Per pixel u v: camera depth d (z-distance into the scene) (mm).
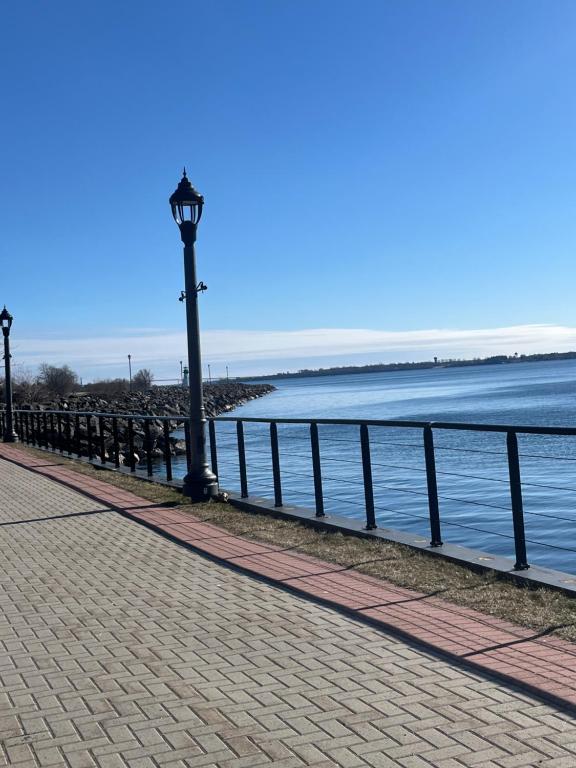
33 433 23656
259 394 106375
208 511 10328
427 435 7656
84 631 5676
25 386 58812
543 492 16625
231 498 11039
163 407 57250
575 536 12602
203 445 11320
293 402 78812
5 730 4070
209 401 70562
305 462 24078
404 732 3846
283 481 19984
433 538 7637
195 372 11250
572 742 3660
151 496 11719
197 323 11188
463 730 3832
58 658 5133
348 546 7945
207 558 7828
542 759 3518
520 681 4312
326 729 3924
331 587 6457
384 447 28078
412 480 19125
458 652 4816
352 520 9094
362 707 4152
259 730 3947
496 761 3521
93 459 17828
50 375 78750
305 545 8086
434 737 3777
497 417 41594
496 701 4141
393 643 5121
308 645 5152
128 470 15234
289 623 5633
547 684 4254
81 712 4258
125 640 5430
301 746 3760
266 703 4266
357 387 145875
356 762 3586
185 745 3824
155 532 9258
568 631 5117
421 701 4188
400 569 6934
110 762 3686
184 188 10875
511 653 4766
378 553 7590
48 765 3680
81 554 8211
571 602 5715
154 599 6410
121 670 4863
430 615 5582
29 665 5023
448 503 15836
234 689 4480
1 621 5996
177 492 12086
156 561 7770
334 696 4312
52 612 6180
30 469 16344
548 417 40094
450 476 19484
